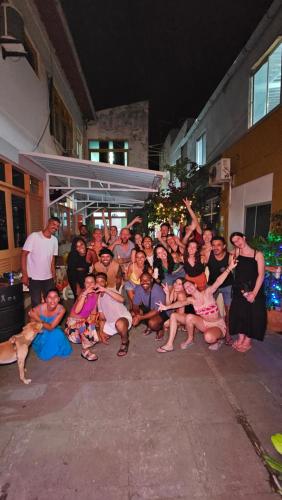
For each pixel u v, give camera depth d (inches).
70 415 98.7
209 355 143.0
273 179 250.2
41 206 298.8
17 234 234.8
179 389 114.0
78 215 545.0
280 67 252.2
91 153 631.8
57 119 366.9
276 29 247.6
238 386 115.9
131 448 84.7
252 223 291.7
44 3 268.4
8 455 82.1
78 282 190.7
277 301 178.2
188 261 164.1
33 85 270.2
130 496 70.4
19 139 235.9
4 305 146.9
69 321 148.1
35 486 73.0
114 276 182.4
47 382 119.0
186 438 88.7
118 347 153.4
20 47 197.9
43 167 285.4
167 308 149.7
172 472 76.9
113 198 525.7
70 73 401.7
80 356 142.9
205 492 71.5
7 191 215.2
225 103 370.9
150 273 165.8
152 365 133.3
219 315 154.3
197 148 518.3
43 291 170.2
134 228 647.1
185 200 221.8
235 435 90.0
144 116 629.0
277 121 241.4
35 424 94.3
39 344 139.5
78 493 71.2
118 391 112.7
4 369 129.6
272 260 179.8
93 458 81.3
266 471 77.4
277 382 118.9
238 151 317.1
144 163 636.1
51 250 168.9
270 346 153.1
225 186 353.1
